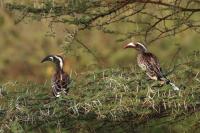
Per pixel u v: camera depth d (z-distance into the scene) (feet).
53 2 51.19
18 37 104.01
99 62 57.98
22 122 43.16
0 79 101.50
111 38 94.48
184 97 43.86
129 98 43.01
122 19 54.75
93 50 57.88
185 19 53.67
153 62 49.85
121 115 45.60
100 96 43.37
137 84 44.68
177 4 56.39
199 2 54.24
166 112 48.24
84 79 47.26
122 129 49.88
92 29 56.03
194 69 48.44
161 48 84.33
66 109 43.75
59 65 51.80
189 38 76.02
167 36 56.08
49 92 46.75
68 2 51.31
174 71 48.32
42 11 51.44
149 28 54.85
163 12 59.26
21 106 43.09
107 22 53.78
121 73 46.73
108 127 49.03
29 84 47.98
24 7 51.39
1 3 53.11
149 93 42.73
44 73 102.22
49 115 43.73
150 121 50.24
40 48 99.91
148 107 43.80
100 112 42.65
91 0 51.39
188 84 45.75
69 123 45.60
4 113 43.55
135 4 54.95
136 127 50.01
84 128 46.73
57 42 95.71
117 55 93.61
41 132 45.06
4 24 102.47
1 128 42.47
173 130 53.47
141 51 53.52
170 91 43.80
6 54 103.30
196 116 47.85
